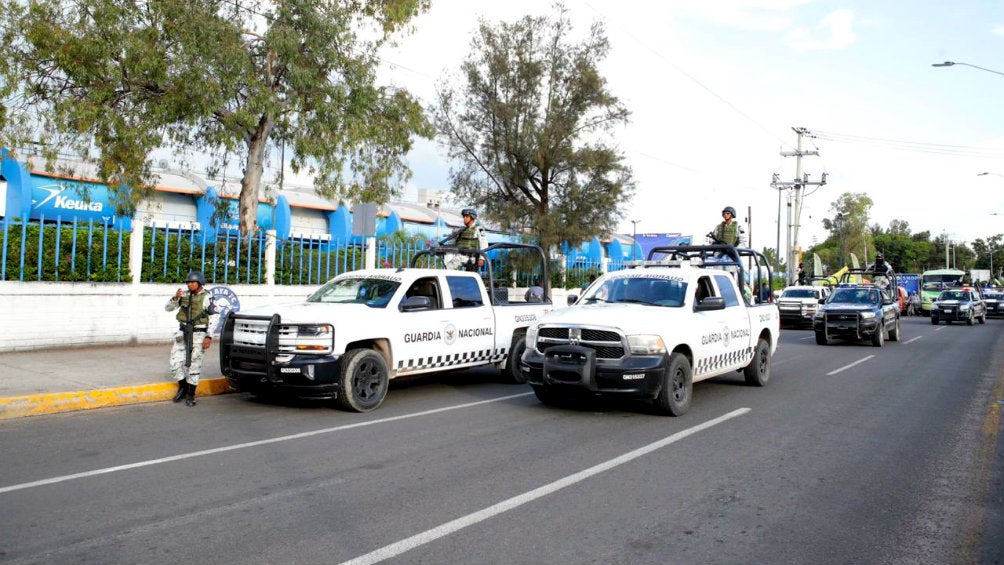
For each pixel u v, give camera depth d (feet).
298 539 15.06
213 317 47.16
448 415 29.48
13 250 39.09
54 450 22.56
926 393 37.19
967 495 18.98
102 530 15.44
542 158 74.13
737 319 35.88
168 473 20.06
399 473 20.38
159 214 69.67
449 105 75.56
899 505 18.07
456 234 44.34
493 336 37.27
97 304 42.14
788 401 34.12
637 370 27.71
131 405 30.63
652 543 15.12
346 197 51.52
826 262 272.51
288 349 28.81
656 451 23.43
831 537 15.70
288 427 26.66
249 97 45.24
